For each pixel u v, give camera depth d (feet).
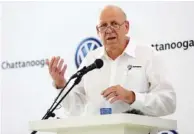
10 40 18.98
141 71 12.61
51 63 11.65
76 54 17.74
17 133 18.51
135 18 16.72
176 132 15.53
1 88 18.88
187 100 15.49
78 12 17.89
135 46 13.03
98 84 12.96
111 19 12.37
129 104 11.25
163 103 11.59
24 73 18.60
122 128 9.53
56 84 11.85
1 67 18.99
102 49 13.46
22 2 18.90
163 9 16.28
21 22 18.86
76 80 11.04
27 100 18.43
